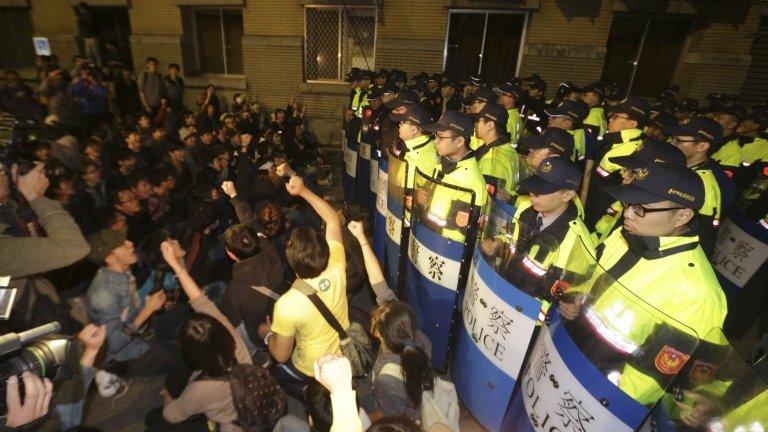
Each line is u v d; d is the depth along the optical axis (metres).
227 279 3.74
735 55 8.49
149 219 4.13
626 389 1.57
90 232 3.78
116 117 7.81
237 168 5.73
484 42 9.38
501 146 3.47
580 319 1.72
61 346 1.44
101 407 2.90
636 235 1.86
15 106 6.60
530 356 2.16
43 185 1.83
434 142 3.53
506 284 2.16
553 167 2.19
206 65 10.86
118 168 4.78
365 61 10.00
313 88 10.16
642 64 9.13
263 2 9.75
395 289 3.75
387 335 1.90
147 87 9.11
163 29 10.33
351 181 6.58
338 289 2.46
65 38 10.81
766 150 4.71
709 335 1.40
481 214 2.69
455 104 7.31
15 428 1.25
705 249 3.03
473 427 2.78
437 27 9.22
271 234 3.62
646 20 8.80
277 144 7.61
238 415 1.95
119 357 3.05
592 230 4.32
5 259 1.66
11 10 11.13
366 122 5.88
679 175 1.68
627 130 4.16
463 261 2.71
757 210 3.62
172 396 2.66
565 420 1.79
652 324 1.47
